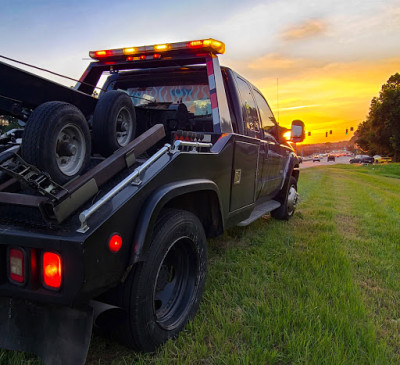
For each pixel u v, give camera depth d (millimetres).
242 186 3891
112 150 2531
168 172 2443
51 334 1923
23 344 1950
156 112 3516
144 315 2191
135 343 2225
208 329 2607
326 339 2477
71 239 1761
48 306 1939
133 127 2783
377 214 7824
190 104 4203
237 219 3920
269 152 4984
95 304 2092
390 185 17562
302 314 2799
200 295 2785
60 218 1847
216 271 3748
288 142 6531
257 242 5000
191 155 2729
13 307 1976
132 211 2100
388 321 2932
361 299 3191
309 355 2348
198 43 3592
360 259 4453
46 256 1794
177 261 2701
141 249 2078
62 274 1775
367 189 14492
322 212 7750
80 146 2209
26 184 1828
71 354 1877
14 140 2727
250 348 2439
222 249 4598
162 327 2365
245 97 4449
